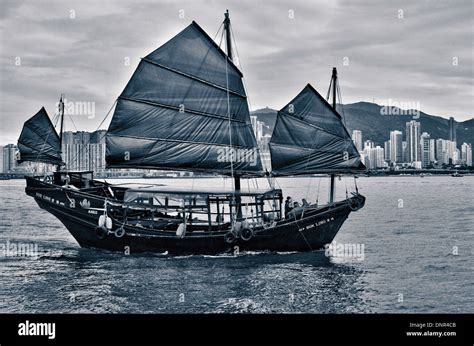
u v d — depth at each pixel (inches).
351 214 2059.5
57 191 1171.9
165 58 1156.5
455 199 2908.5
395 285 885.8
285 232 1127.0
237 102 1208.8
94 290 853.8
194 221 1163.9
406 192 3750.0
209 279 924.0
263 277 938.7
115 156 1155.3
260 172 1208.8
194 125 1183.6
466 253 1165.1
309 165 1168.2
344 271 986.7
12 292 842.2
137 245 1119.6
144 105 1155.9
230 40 1224.8
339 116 1184.8
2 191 4072.3
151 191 1122.7
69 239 1380.4
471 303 781.9
